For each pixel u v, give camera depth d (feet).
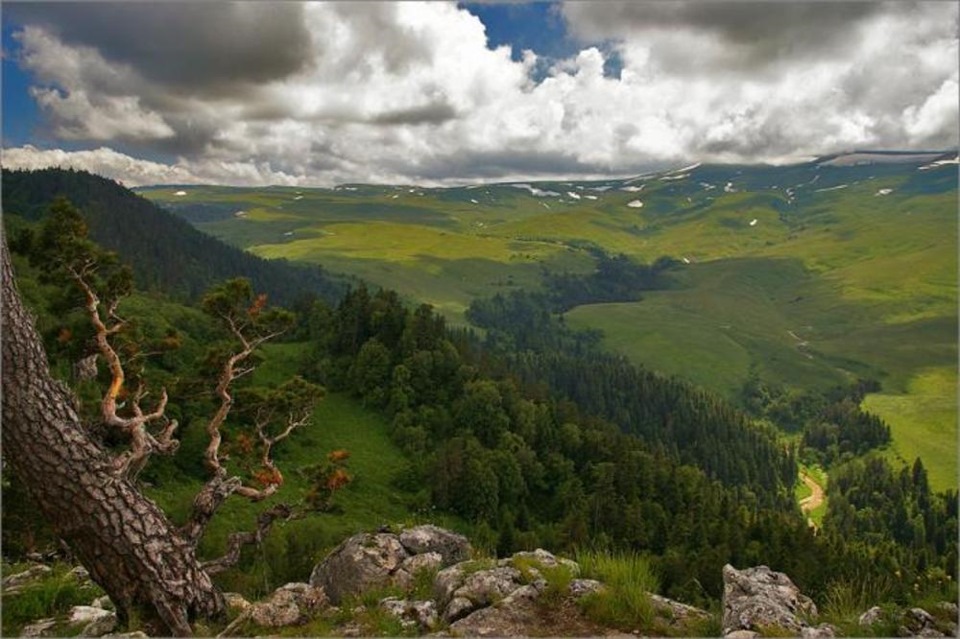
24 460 28.17
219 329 52.85
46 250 43.21
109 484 29.32
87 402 51.96
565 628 25.35
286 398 53.88
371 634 26.89
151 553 29.63
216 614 31.71
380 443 309.83
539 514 298.15
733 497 419.33
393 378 344.08
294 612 29.91
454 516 268.41
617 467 316.19
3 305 27.84
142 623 29.01
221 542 141.79
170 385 49.62
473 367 365.40
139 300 237.86
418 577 35.27
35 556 53.83
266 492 43.01
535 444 335.47
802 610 28.53
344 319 385.70
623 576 28.27
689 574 187.73
